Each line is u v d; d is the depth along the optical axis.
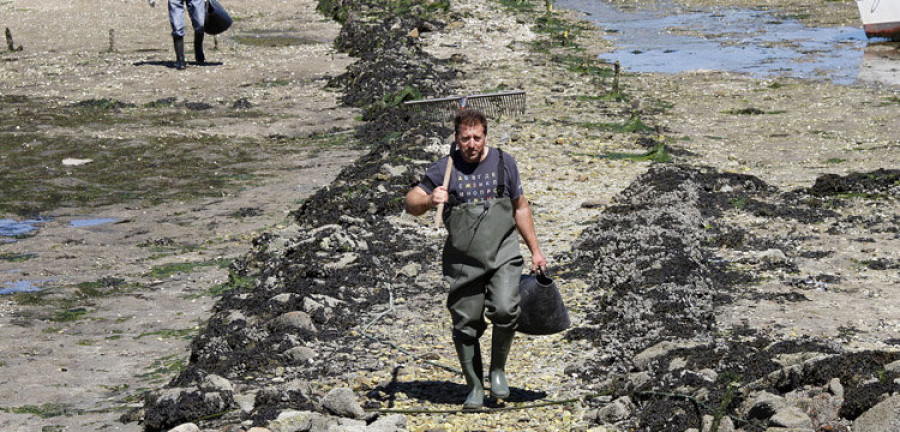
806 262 13.89
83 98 30.81
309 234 15.54
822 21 45.84
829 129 24.70
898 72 32.84
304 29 46.12
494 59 36.12
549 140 23.36
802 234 15.25
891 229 15.27
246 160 23.00
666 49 39.28
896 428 7.37
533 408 9.41
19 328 13.09
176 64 35.91
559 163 21.12
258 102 30.12
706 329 11.05
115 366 11.74
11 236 17.42
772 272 13.45
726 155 22.12
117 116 28.14
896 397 7.58
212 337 11.73
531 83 31.34
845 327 11.16
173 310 13.70
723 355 9.63
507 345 9.27
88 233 17.53
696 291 12.14
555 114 26.62
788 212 16.31
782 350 9.62
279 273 14.01
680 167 19.45
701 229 15.48
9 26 47.56
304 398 9.56
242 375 10.51
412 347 11.17
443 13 45.41
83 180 21.25
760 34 42.75
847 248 14.47
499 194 9.04
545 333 9.45
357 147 23.91
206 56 38.91
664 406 8.77
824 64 34.91
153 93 31.59
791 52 37.78
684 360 9.73
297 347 10.90
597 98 29.02
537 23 45.19
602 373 10.17
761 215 16.34
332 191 18.23
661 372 9.52
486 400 9.66
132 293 14.45
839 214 16.36
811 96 29.16
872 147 22.52
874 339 10.75
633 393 9.20
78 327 13.12
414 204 9.23
